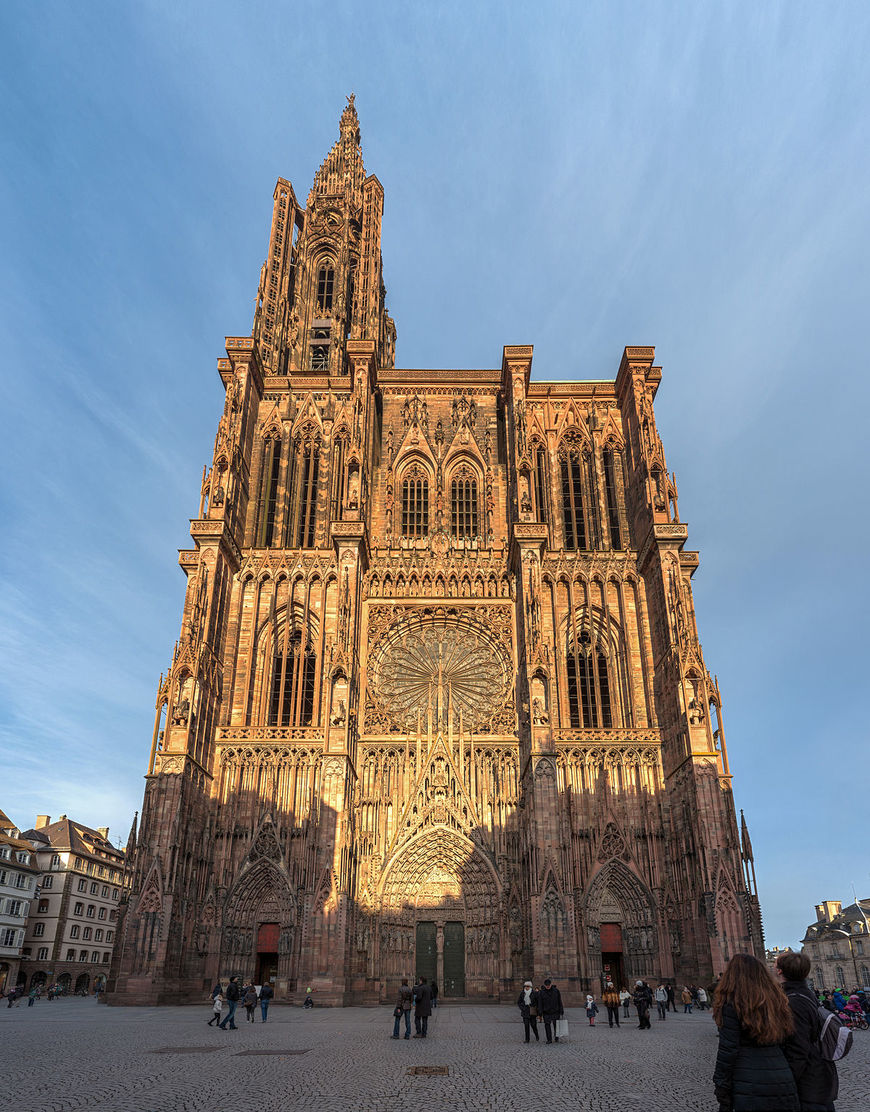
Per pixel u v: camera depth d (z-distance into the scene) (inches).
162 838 2172.7
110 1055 968.9
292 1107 625.0
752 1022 309.7
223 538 2625.5
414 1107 632.4
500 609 2797.7
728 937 2052.2
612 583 2815.0
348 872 2265.0
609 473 3068.4
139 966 2069.4
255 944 2314.2
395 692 2682.1
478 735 2586.1
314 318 3720.5
